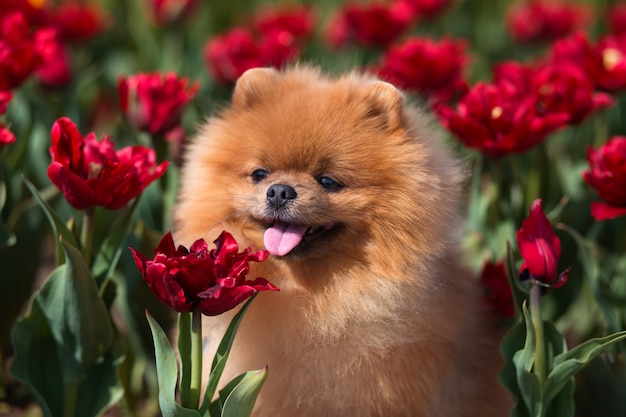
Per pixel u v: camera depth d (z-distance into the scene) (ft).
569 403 13.74
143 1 32.71
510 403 16.97
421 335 14.15
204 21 35.99
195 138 15.94
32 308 14.46
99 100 31.53
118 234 15.05
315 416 14.48
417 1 31.68
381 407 14.33
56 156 13.84
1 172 17.11
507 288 16.67
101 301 14.55
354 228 14.06
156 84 17.83
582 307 20.54
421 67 21.24
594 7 41.42
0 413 18.86
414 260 14.01
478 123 16.76
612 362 15.93
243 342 14.28
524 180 21.75
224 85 25.67
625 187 15.35
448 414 15.10
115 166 13.91
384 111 14.70
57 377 14.99
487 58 35.86
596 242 20.57
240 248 14.25
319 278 14.11
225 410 12.19
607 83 20.39
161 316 17.76
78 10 28.71
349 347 13.98
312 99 14.73
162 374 12.41
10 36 18.90
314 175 14.08
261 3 40.42
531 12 31.73
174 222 16.22
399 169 14.17
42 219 18.71
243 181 14.43
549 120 16.56
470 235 18.47
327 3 40.14
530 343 13.23
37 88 24.52
